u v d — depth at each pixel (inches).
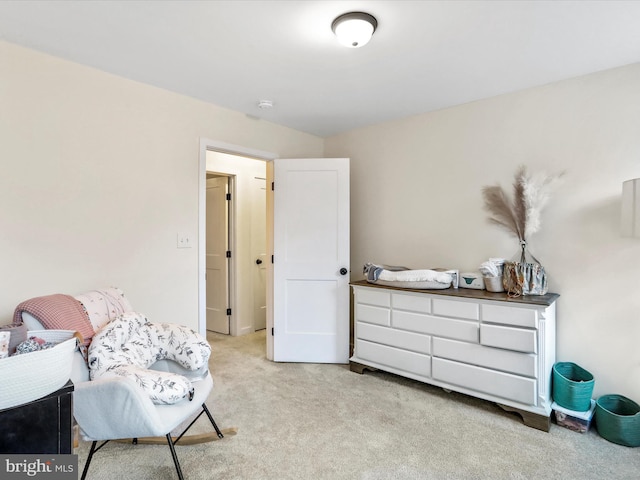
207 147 112.1
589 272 90.4
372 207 136.1
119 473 65.8
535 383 82.7
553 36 72.9
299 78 94.3
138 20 67.8
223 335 162.2
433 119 119.4
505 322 86.7
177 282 104.9
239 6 63.3
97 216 88.7
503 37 73.5
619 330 86.4
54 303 61.4
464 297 93.0
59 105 82.4
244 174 164.9
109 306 73.8
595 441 77.0
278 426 83.0
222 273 164.4
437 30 70.9
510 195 103.3
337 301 126.3
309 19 67.4
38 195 79.4
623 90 85.8
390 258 131.1
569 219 93.3
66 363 45.8
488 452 73.0
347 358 125.6
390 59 83.4
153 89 99.3
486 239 108.5
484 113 108.2
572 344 92.7
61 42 75.9
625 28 69.8
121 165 93.0
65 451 45.9
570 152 93.1
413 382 109.0
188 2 62.2
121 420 52.0
